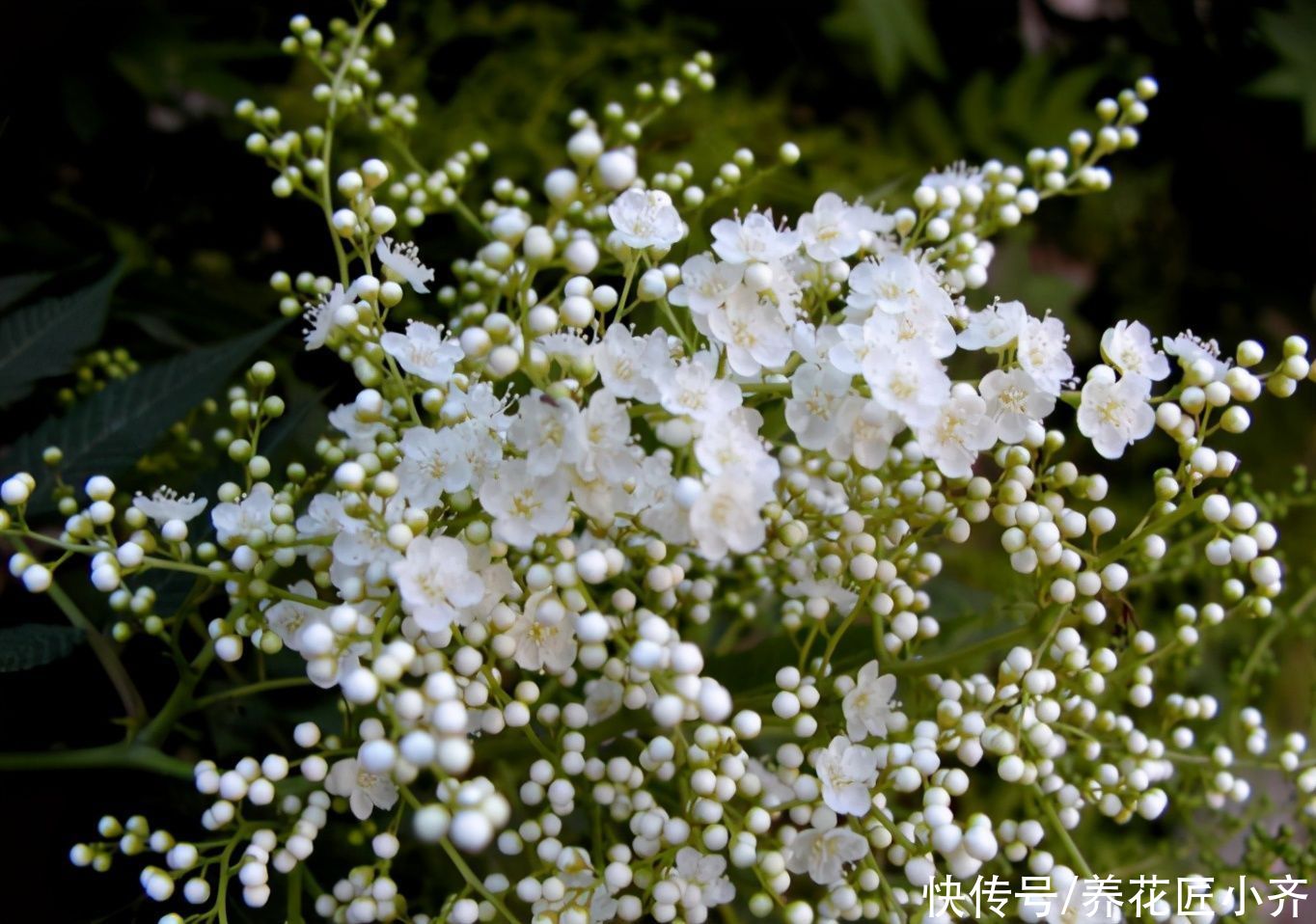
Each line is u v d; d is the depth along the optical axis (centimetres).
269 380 21
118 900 21
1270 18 32
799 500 21
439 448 19
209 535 22
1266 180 33
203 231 29
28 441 22
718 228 20
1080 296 34
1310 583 28
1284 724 31
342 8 29
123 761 20
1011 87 31
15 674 21
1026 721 20
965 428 19
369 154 28
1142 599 28
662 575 19
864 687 20
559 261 22
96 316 24
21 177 28
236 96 28
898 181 26
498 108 29
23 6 26
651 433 22
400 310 27
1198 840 26
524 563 20
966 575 30
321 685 19
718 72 30
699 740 19
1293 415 34
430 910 22
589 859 20
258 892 19
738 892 23
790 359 20
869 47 30
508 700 19
